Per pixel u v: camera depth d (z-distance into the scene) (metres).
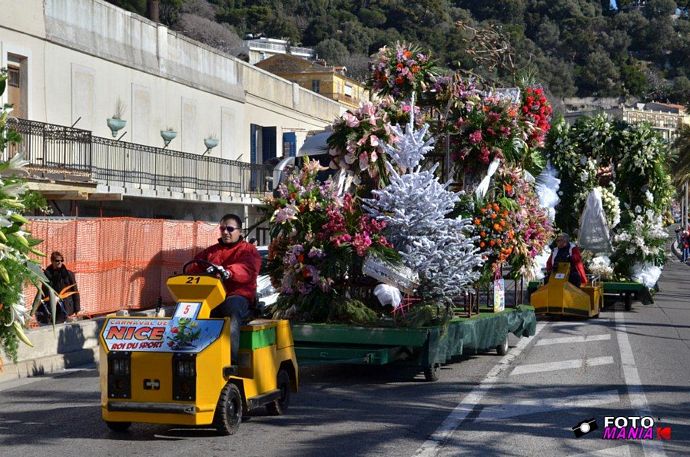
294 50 98.06
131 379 8.56
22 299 9.34
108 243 19.73
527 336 15.51
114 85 29.73
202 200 32.34
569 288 20.34
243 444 8.54
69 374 13.90
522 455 8.16
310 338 11.68
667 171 25.89
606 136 24.69
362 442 8.62
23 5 25.16
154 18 34.09
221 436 8.88
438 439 8.76
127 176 28.52
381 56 14.33
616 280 24.34
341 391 11.49
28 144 23.38
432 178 12.35
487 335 13.50
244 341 9.17
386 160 12.70
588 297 20.28
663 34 169.12
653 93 156.62
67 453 8.27
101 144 27.34
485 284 13.38
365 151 12.80
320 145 22.36
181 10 98.31
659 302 26.48
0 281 8.95
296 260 12.00
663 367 13.48
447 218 12.98
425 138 13.98
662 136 25.53
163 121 32.75
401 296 12.06
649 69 163.50
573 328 19.00
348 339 11.57
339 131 12.88
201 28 89.56
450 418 9.73
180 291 8.80
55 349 14.91
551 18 157.12
